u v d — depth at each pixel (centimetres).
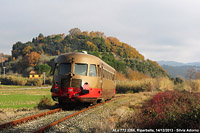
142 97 2719
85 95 1398
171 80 5162
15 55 16262
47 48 16488
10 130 763
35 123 899
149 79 5281
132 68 12256
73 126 870
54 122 865
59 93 1401
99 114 1212
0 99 2773
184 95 1852
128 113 1162
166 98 1775
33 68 12400
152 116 998
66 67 1438
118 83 5656
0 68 13975
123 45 19600
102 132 767
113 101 2189
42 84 8581
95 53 12825
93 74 1475
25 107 1733
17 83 8606
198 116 864
